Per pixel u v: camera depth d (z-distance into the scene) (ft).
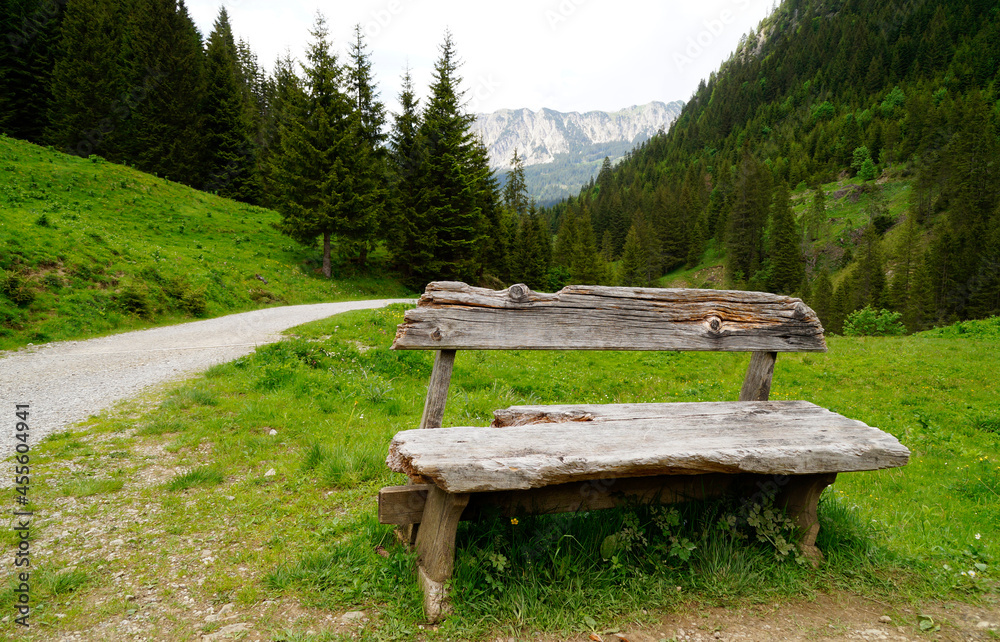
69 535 11.94
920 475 23.66
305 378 28.04
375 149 132.05
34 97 133.28
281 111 132.77
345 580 10.12
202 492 14.57
